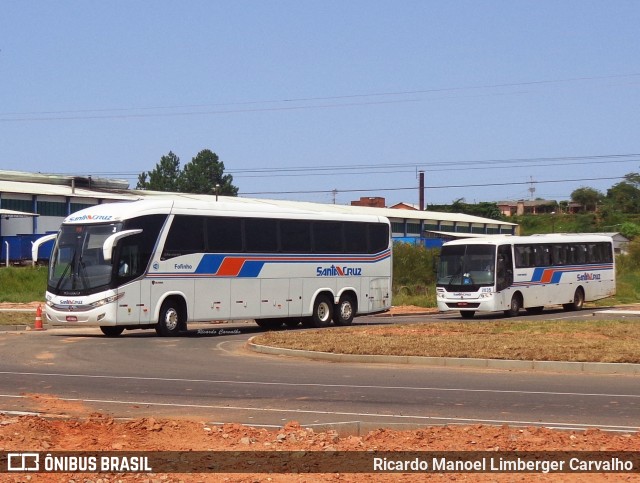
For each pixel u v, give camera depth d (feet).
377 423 44.80
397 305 184.14
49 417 45.62
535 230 448.65
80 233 104.99
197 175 481.46
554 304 161.48
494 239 149.89
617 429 44.16
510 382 64.44
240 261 114.93
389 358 78.43
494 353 78.18
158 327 107.14
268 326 128.06
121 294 102.73
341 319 127.03
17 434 40.47
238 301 114.62
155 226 106.52
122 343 97.66
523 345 83.56
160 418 46.88
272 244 119.03
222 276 112.88
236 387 61.16
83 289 102.94
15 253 233.55
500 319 139.74
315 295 123.75
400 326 110.11
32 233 251.19
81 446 38.47
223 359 81.51
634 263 285.64
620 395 57.21
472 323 113.80
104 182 296.51
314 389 60.13
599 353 76.69
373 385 62.44
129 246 104.06
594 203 490.90
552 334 95.81
